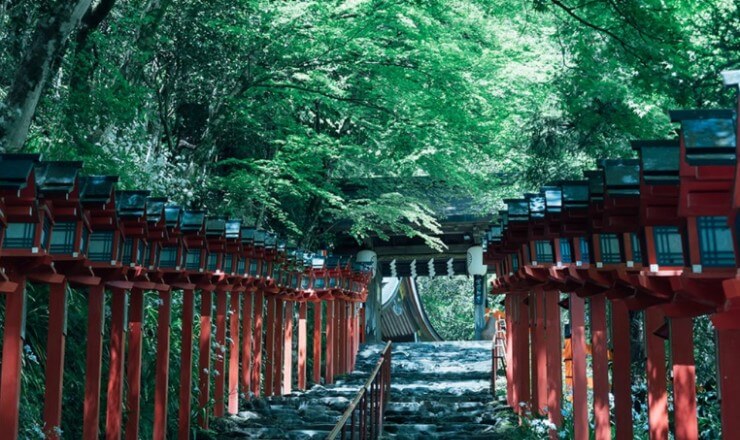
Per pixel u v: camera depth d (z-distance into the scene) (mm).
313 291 18234
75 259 6852
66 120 10930
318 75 16297
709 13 11016
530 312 13188
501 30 16938
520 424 12688
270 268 14773
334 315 21047
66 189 6211
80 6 8586
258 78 16391
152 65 16016
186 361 10766
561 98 15242
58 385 7133
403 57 16094
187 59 15906
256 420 13453
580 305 9602
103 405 10398
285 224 22016
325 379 19422
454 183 20781
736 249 4059
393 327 34438
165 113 15898
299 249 17250
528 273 9695
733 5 10859
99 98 11289
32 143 10625
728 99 10086
